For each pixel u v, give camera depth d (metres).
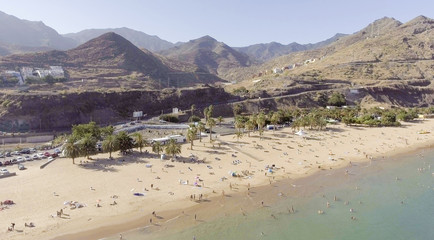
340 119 175.88
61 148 110.81
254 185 79.31
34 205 66.31
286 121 163.88
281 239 54.16
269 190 76.12
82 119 168.88
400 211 65.06
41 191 73.69
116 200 69.19
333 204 68.38
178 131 142.75
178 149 98.38
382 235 55.81
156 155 103.56
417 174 87.62
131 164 94.00
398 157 105.06
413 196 72.50
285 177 85.38
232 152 108.06
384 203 68.88
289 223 59.81
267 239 54.12
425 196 72.31
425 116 187.25
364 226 58.91
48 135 143.50
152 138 127.38
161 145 111.06
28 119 155.50
